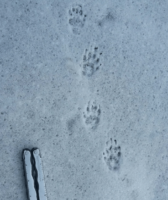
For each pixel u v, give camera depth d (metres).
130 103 0.57
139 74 0.58
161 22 0.59
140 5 0.57
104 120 0.56
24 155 0.50
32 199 0.50
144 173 0.58
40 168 0.51
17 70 0.51
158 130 0.59
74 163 0.54
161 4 0.59
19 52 0.51
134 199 0.58
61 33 0.53
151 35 0.58
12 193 0.51
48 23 0.52
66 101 0.53
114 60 0.56
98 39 0.55
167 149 0.60
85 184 0.54
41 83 0.52
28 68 0.51
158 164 0.60
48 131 0.52
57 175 0.53
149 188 0.59
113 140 0.56
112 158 0.56
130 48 0.57
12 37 0.51
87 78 0.54
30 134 0.52
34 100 0.52
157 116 0.59
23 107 0.51
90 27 0.54
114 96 0.56
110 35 0.55
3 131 0.50
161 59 0.59
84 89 0.54
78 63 0.54
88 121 0.55
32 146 0.52
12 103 0.51
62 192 0.53
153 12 0.58
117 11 0.56
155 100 0.59
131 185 0.57
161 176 0.60
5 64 0.50
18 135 0.51
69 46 0.53
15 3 0.51
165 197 0.60
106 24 0.55
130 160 0.57
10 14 0.50
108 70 0.56
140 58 0.58
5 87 0.50
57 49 0.53
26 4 0.51
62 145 0.53
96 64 0.55
